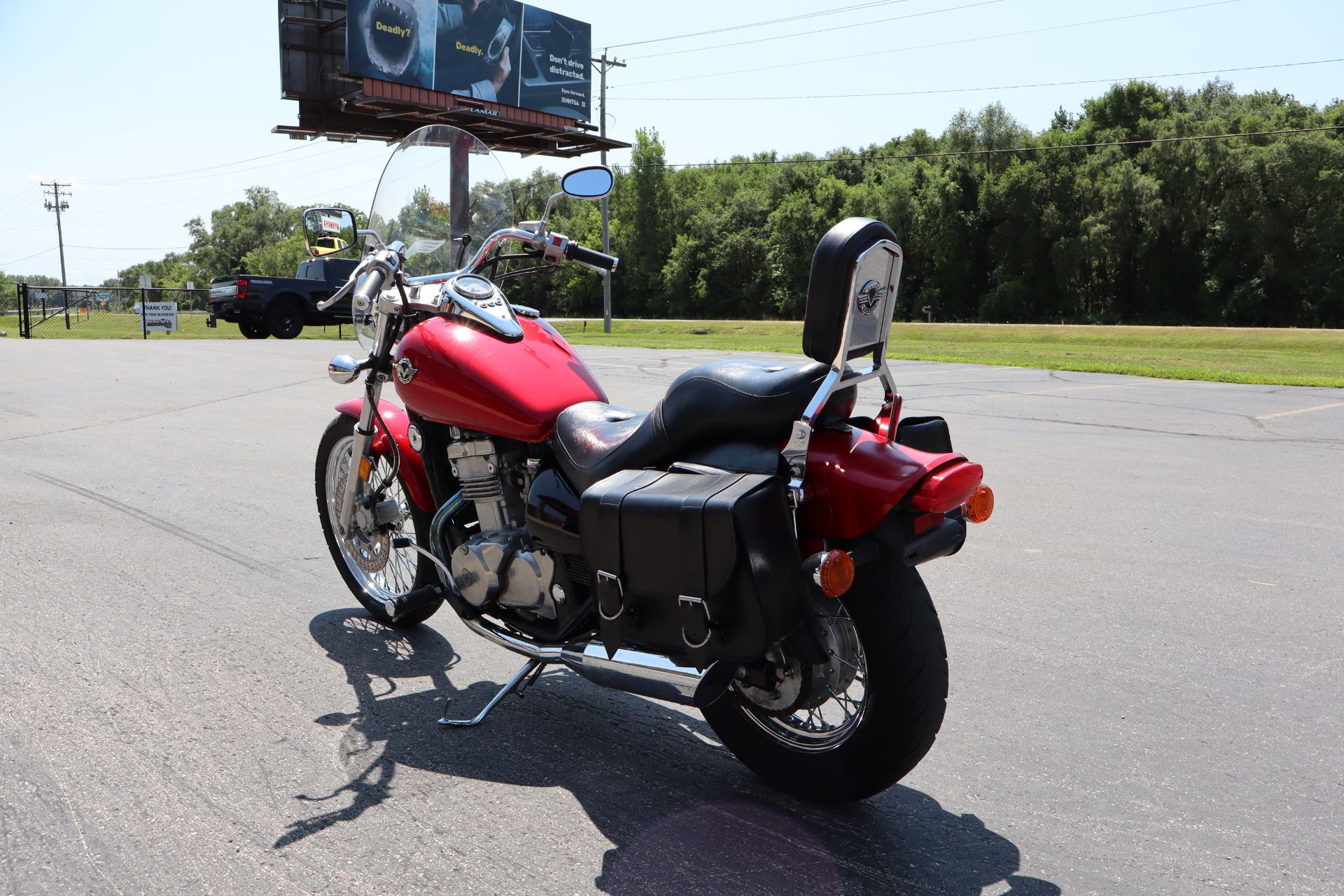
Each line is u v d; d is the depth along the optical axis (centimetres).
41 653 395
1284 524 614
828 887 249
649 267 8912
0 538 560
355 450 408
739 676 271
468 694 370
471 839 270
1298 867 258
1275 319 6694
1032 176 7081
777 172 9050
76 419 1013
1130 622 442
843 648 285
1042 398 1266
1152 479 748
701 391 282
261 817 279
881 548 268
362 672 387
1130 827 278
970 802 293
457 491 372
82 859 255
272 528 589
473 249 431
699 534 252
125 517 612
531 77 3828
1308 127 6906
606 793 297
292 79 3394
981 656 403
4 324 4069
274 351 1962
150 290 3095
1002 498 684
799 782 291
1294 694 367
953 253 7406
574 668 302
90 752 314
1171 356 2452
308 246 404
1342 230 6238
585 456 307
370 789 296
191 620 438
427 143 431
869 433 274
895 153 9356
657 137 8762
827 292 256
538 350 349
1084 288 7206
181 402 1150
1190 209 6850
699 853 264
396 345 385
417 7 3434
